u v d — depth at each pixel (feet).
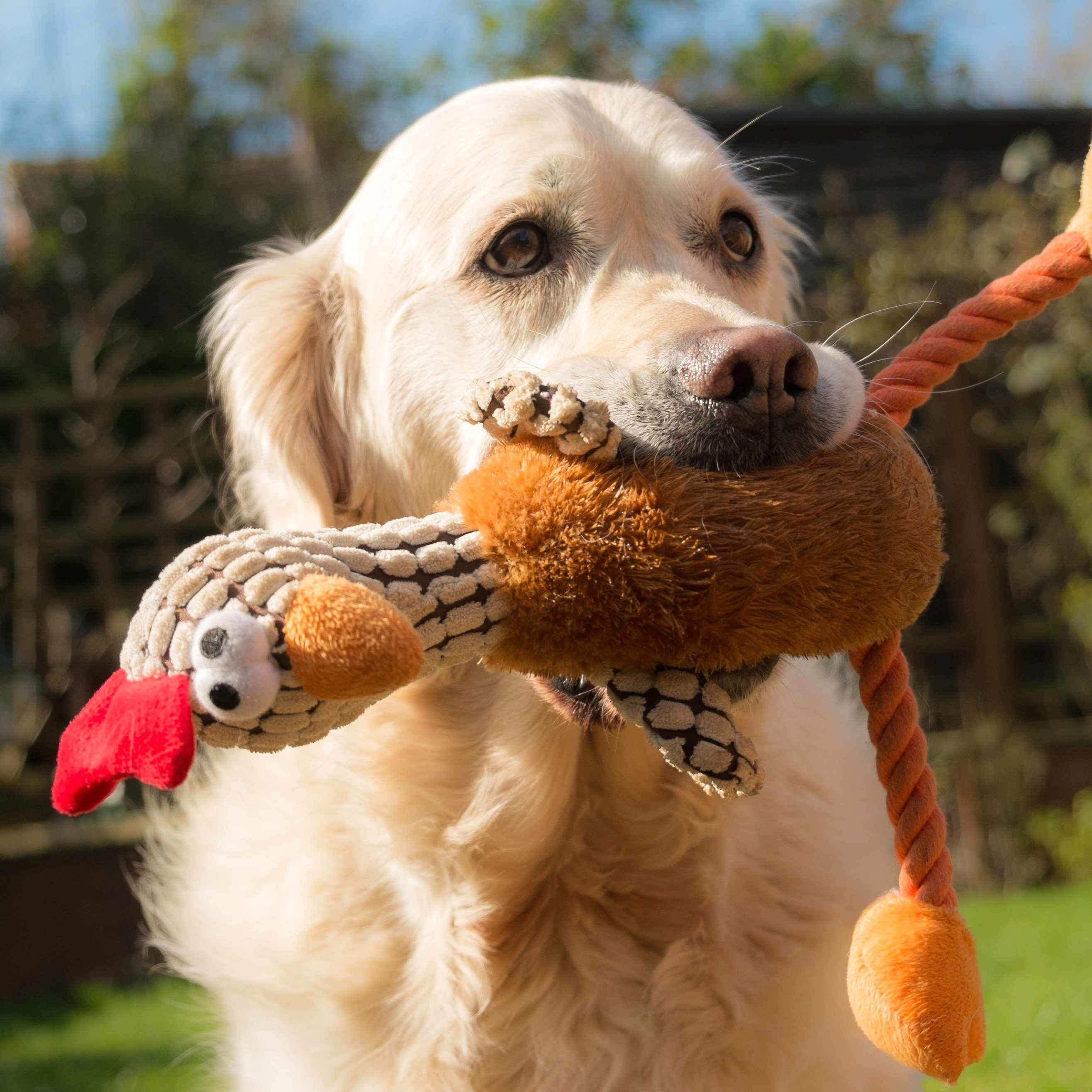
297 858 7.70
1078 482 24.47
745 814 7.25
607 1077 6.99
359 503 8.72
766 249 8.66
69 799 4.77
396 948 7.36
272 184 60.85
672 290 6.97
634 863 7.13
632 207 7.55
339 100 66.08
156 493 26.11
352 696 4.43
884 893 7.79
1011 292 6.23
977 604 24.84
